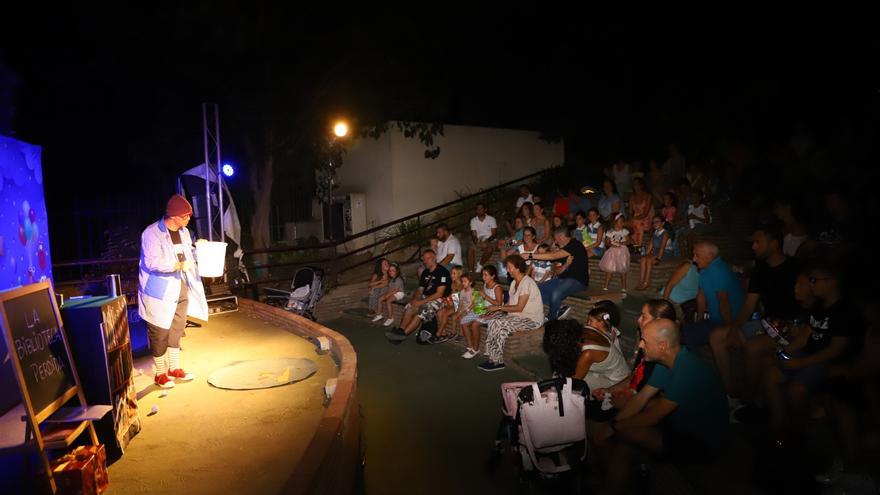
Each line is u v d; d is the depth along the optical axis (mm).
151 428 4637
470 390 7258
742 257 9477
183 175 10000
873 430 3979
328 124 13531
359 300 12461
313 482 3260
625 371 5781
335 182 17141
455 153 16422
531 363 7891
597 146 18547
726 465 4430
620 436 4180
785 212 7164
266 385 5594
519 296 8352
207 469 3945
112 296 4477
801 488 3980
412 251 15078
